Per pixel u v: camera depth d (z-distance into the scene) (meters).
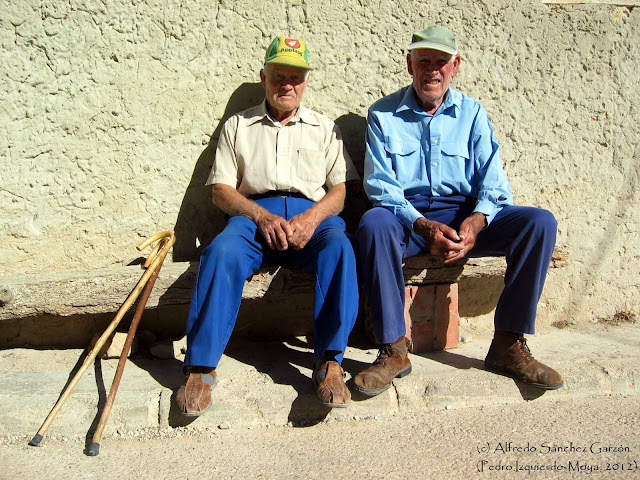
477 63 3.97
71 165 3.58
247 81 3.74
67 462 2.78
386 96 3.71
